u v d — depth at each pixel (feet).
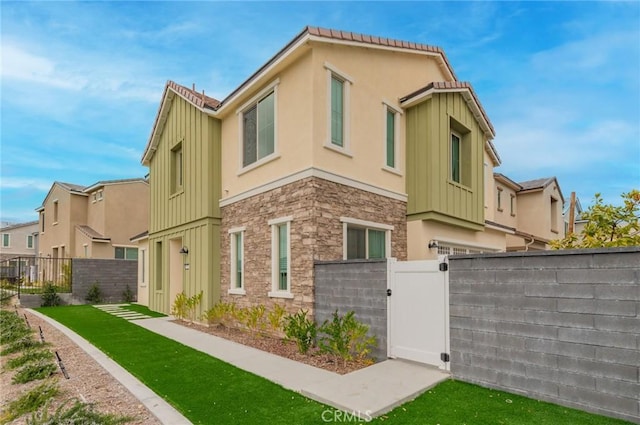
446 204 36.37
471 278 19.29
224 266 37.81
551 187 75.25
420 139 35.94
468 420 14.84
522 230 72.74
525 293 17.39
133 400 17.90
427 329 21.02
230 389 18.81
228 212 37.78
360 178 31.60
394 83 36.14
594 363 15.31
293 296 28.81
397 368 20.74
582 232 25.72
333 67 30.04
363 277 24.26
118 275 63.57
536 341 16.93
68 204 88.02
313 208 27.58
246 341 29.71
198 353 25.91
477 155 42.14
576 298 15.92
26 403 17.11
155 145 51.16
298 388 18.70
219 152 39.63
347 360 22.81
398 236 35.04
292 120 30.14
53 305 55.77
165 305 46.26
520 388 17.28
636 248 14.52
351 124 31.27
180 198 44.04
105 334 32.94
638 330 14.35
